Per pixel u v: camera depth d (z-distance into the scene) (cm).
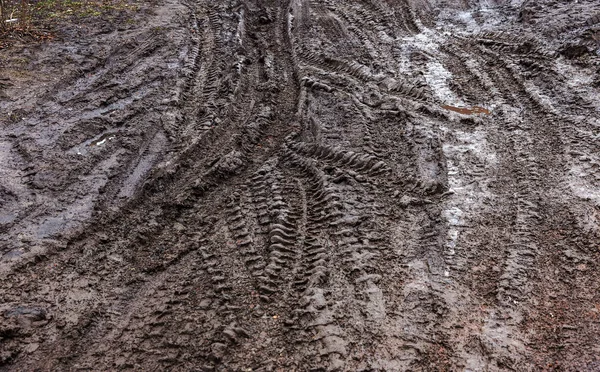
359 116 564
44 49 734
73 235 401
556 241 375
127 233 411
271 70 723
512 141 504
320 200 432
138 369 290
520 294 332
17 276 361
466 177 456
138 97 626
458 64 687
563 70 620
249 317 321
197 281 356
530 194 426
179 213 436
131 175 484
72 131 547
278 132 572
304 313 319
